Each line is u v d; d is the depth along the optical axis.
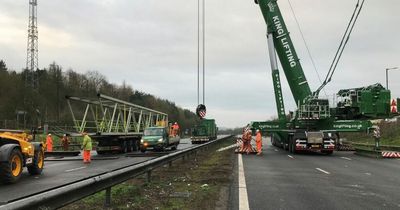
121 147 34.88
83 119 32.69
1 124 59.81
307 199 11.04
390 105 31.39
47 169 19.73
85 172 18.17
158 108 130.88
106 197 9.47
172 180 14.04
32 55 83.19
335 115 32.75
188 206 9.72
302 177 15.90
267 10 33.62
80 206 9.39
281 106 33.28
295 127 32.94
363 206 10.12
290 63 33.25
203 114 35.97
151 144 35.47
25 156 15.77
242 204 10.20
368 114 31.75
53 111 84.19
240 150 31.00
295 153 31.66
